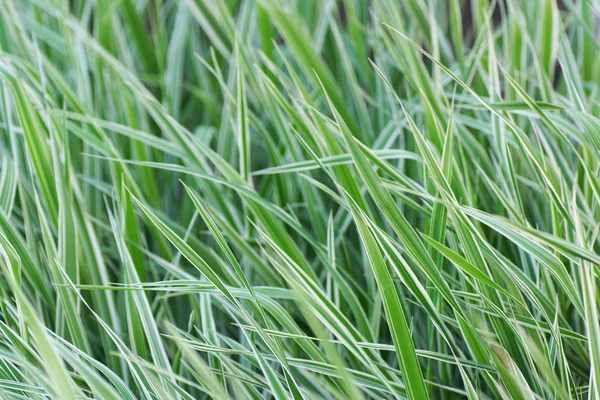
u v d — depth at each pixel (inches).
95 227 40.0
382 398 34.1
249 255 37.3
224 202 39.0
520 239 31.8
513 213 34.3
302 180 39.0
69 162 36.3
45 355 27.2
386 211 30.5
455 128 38.0
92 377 29.8
